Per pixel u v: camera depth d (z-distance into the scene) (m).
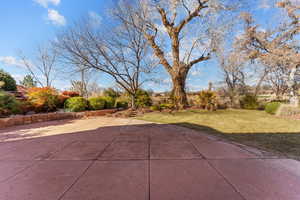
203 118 7.06
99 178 1.96
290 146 3.19
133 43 9.75
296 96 9.22
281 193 1.64
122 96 13.64
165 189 1.72
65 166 2.30
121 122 6.42
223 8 9.14
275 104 8.38
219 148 3.11
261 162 2.43
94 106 9.05
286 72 10.44
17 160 2.53
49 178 1.96
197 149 3.05
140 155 2.74
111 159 2.57
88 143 3.47
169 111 9.77
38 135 4.22
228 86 15.24
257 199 1.54
